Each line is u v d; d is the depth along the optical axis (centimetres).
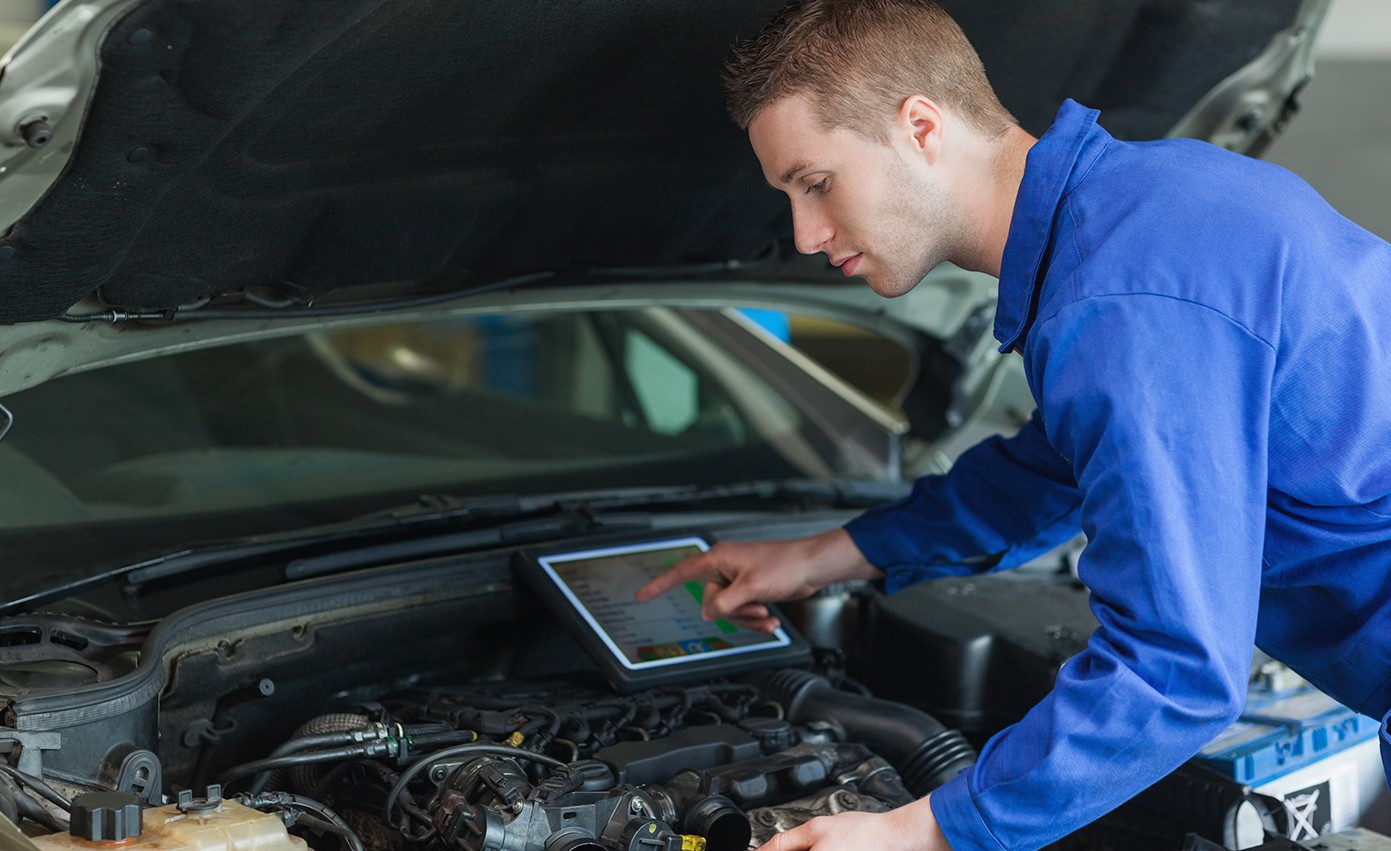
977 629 214
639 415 296
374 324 213
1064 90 212
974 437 288
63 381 244
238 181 153
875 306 258
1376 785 199
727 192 207
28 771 144
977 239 152
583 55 162
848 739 189
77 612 177
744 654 199
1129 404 127
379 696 198
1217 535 127
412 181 174
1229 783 177
